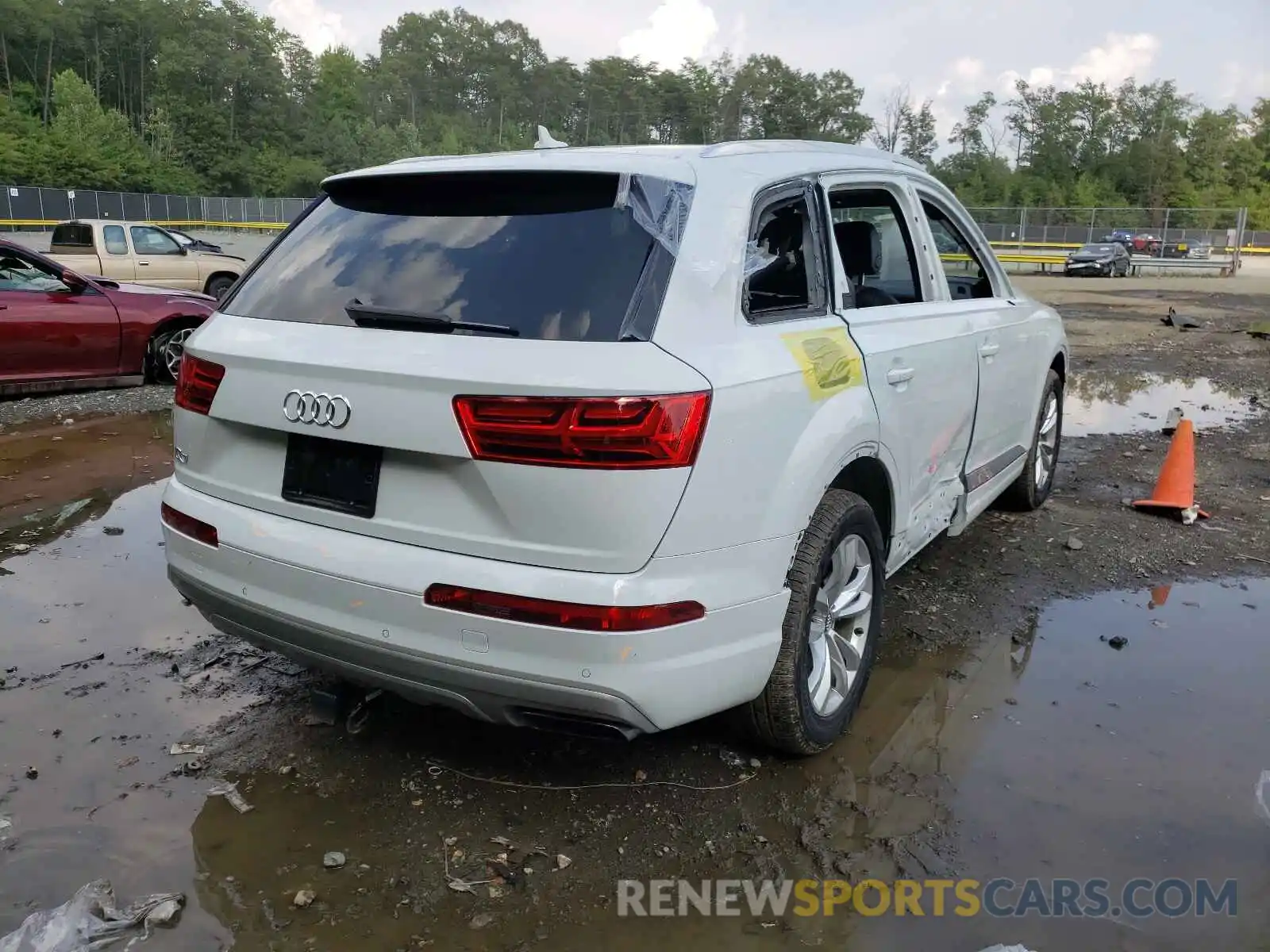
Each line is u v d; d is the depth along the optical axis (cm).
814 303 331
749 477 272
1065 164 8969
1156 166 8656
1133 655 414
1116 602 469
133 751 329
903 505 374
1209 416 919
